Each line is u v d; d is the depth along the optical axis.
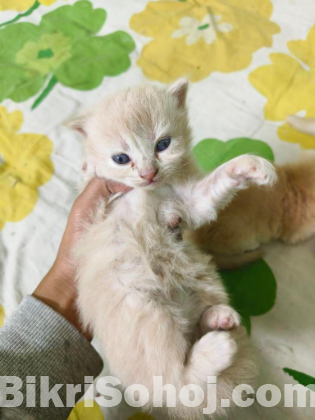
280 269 0.26
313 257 0.26
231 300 0.25
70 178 0.31
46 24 0.40
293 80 0.33
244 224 0.25
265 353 0.23
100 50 0.37
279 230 0.27
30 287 0.27
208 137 0.31
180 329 0.17
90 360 0.19
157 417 0.22
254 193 0.25
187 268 0.19
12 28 0.41
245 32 0.36
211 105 0.33
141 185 0.18
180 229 0.20
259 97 0.33
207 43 0.36
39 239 0.29
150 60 0.36
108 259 0.18
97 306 0.18
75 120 0.19
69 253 0.21
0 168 0.32
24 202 0.30
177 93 0.20
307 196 0.25
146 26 0.38
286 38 0.35
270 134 0.31
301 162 0.27
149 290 0.18
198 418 0.18
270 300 0.25
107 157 0.18
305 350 0.23
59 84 0.36
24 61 0.38
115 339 0.17
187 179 0.20
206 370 0.16
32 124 0.34
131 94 0.18
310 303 0.25
